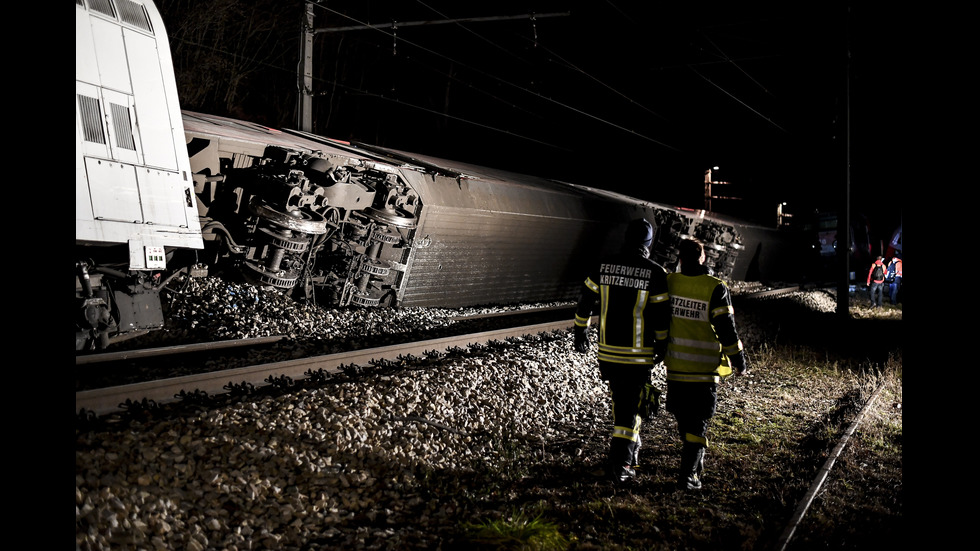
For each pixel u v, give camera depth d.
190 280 8.98
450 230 14.04
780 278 39.50
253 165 10.56
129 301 7.37
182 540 3.67
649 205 24.78
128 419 4.93
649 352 5.30
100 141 6.65
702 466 5.52
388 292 12.77
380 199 12.18
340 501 4.48
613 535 4.47
